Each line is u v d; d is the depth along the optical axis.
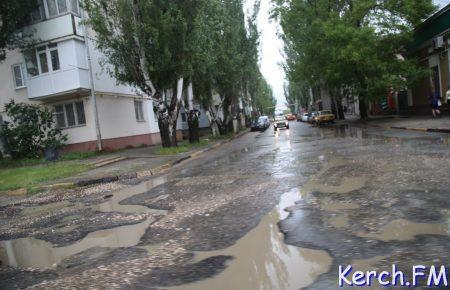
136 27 21.33
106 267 5.49
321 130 32.88
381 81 29.78
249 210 7.68
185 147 24.91
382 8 30.83
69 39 25.92
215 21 27.41
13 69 28.97
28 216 9.96
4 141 25.75
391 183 8.54
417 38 30.69
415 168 9.92
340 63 32.41
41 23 26.30
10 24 24.31
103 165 20.08
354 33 30.03
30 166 21.78
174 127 24.98
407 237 5.34
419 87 32.25
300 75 38.94
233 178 11.76
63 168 18.81
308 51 35.81
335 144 18.67
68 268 5.66
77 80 26.02
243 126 61.94
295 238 5.79
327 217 6.61
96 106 27.14
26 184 15.14
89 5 22.06
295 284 4.38
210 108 36.19
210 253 5.58
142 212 8.68
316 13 36.00
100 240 6.89
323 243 5.46
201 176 13.09
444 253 4.75
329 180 9.70
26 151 25.70
